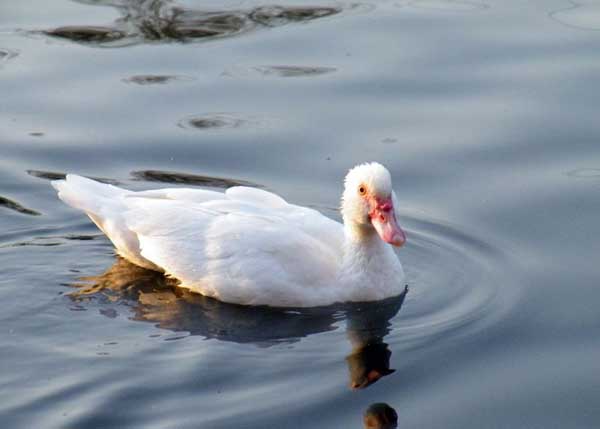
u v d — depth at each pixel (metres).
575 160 16.64
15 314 13.38
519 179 16.28
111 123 18.00
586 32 20.12
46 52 19.94
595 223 15.13
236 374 12.08
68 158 17.12
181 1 21.97
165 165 16.97
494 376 12.06
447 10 21.31
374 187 13.56
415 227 15.40
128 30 20.77
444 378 12.04
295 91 18.75
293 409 11.44
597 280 13.89
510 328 12.98
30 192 16.31
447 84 18.75
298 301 13.67
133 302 13.74
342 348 12.67
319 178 16.59
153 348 12.63
